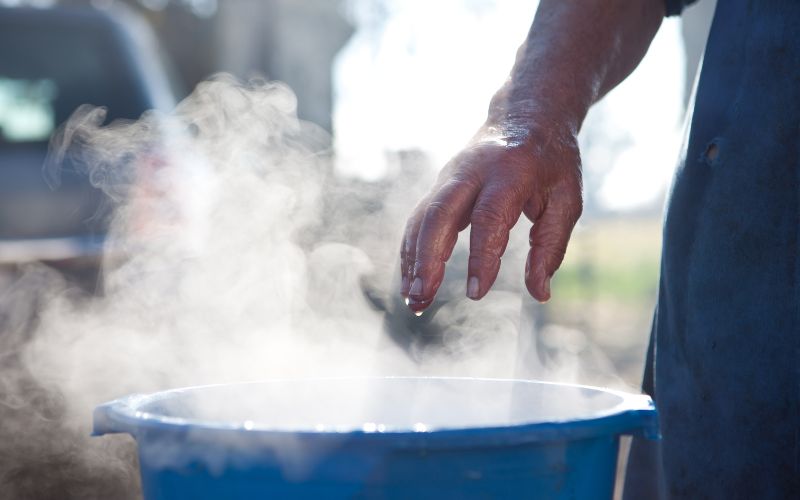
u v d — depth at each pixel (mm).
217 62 10867
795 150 1247
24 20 3338
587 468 990
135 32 3473
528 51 1418
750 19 1322
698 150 1352
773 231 1255
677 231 1373
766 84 1282
